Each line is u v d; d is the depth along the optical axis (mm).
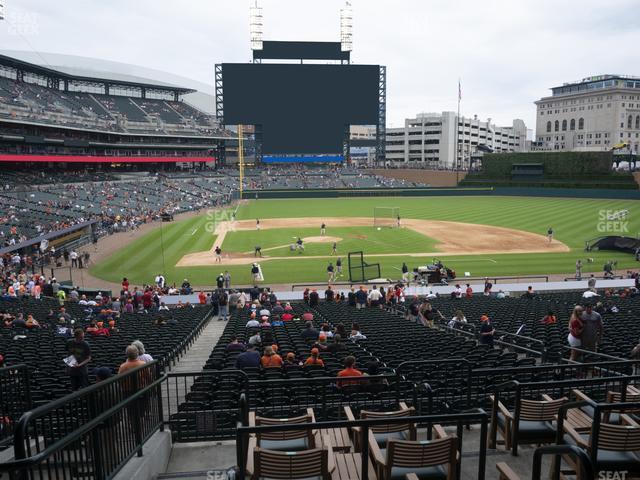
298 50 106750
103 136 89438
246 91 103188
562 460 6316
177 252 44938
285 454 5082
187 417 8023
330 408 8898
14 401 8773
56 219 52156
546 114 182750
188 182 95750
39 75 95438
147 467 6477
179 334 17594
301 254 43625
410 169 115125
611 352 12641
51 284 31500
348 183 106125
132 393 6949
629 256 41750
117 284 35188
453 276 34906
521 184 98438
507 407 9031
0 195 57594
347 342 15000
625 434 5383
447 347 13672
